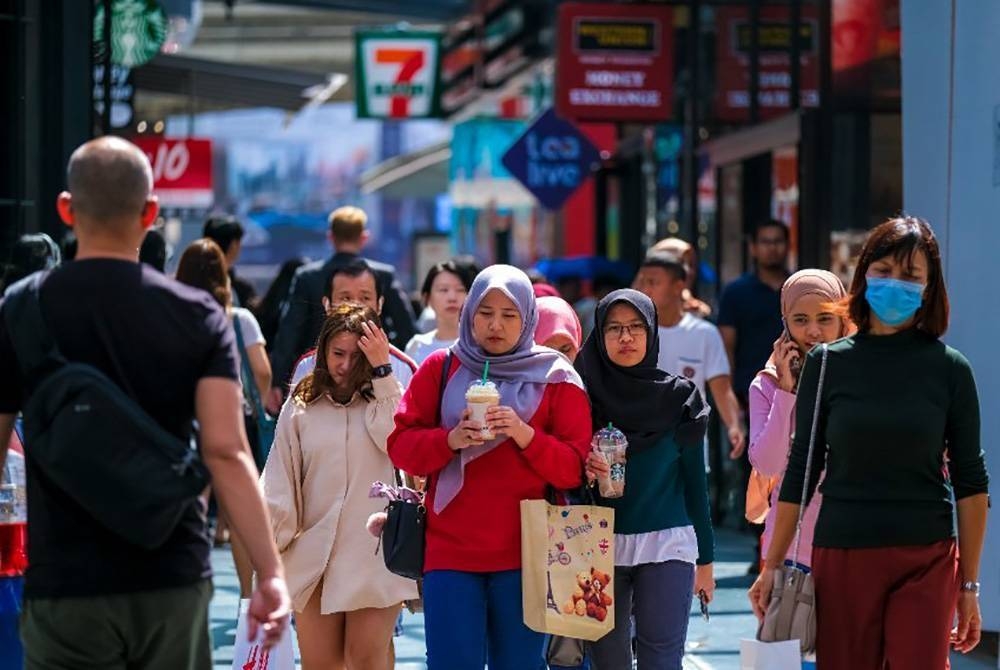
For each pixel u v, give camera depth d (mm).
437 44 60094
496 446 14734
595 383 15734
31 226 27219
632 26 42625
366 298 21156
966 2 21375
